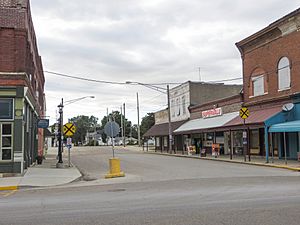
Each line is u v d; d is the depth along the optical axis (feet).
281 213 29.43
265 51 110.42
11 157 72.13
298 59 96.02
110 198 40.96
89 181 66.64
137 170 84.28
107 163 116.98
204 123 147.64
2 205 38.04
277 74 104.83
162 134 190.39
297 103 96.58
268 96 108.88
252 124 101.04
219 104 142.41
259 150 114.83
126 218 29.04
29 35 84.43
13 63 72.54
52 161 128.77
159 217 29.12
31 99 90.68
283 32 101.71
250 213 29.71
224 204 34.32
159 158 134.31
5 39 72.74
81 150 245.86
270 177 61.00
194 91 174.50
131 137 473.26
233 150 134.82
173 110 193.57
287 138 102.32
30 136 97.81
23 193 50.24
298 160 92.12
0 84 71.31
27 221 28.81
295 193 40.57
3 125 72.08
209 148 152.46
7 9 73.51
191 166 91.56
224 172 73.10
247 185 49.78
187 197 39.78
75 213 31.83
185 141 178.60
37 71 120.98
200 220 27.61
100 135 476.95
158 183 56.65
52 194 47.14
